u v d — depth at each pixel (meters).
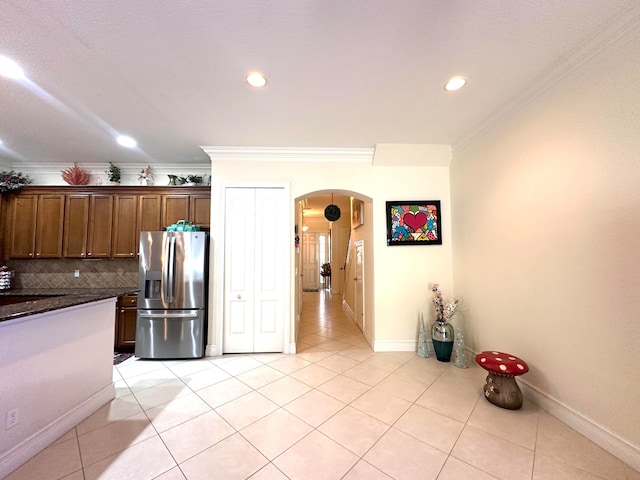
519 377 2.35
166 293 3.18
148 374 2.75
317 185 3.48
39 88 2.14
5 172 3.81
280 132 2.95
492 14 1.49
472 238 3.02
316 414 2.03
